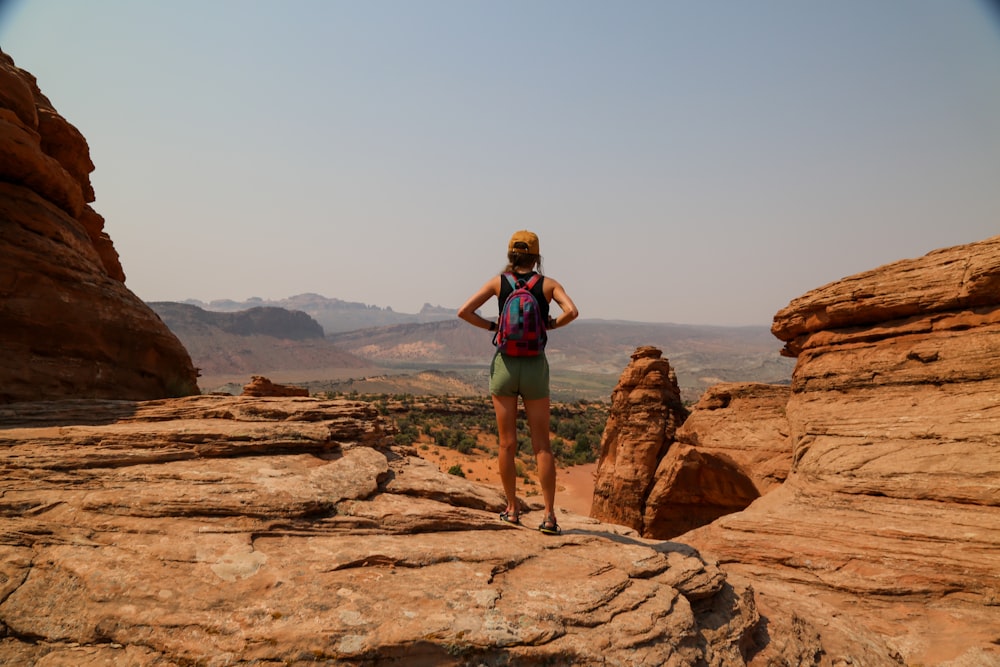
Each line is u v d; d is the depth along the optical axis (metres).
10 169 9.89
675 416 30.11
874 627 8.47
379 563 4.97
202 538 4.89
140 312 11.81
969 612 8.58
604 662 4.39
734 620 5.81
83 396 10.12
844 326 15.20
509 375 5.77
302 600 4.32
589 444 91.56
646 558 5.82
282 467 6.12
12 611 4.11
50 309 9.84
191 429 6.40
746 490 22.81
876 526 10.34
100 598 4.18
